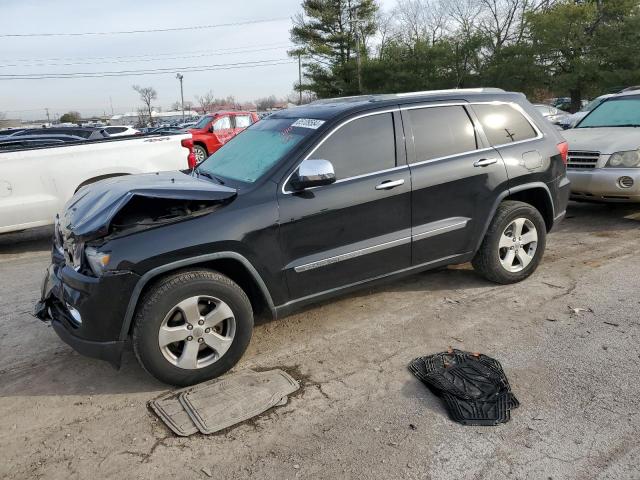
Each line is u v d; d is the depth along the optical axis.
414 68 40.31
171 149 7.75
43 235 8.26
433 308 4.43
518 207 4.66
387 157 4.05
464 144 4.43
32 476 2.66
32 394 3.42
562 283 4.86
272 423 2.98
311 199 3.69
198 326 3.34
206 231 3.32
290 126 4.16
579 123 8.20
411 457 2.67
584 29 34.59
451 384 3.23
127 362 3.79
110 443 2.88
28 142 9.14
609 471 2.51
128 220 3.40
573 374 3.34
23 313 4.82
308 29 43.22
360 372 3.49
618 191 6.48
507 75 36.84
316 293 3.86
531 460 2.61
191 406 3.15
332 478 2.55
